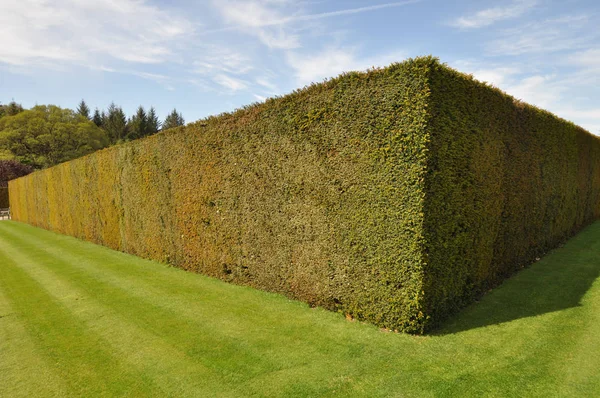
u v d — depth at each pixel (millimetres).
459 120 5109
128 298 6734
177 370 4035
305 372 3871
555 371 3695
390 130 4719
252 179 6801
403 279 4660
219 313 5723
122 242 11719
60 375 4020
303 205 5875
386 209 4793
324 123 5488
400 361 4008
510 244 6980
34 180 21312
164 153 9297
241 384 3699
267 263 6633
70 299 6828
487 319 5066
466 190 5367
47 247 13555
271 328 5051
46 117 48906
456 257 5234
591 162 11789
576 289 6133
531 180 7691
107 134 62406
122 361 4301
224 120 7395
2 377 4012
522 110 7156
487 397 3320
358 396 3420
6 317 5969
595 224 12367
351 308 5273
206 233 8055
